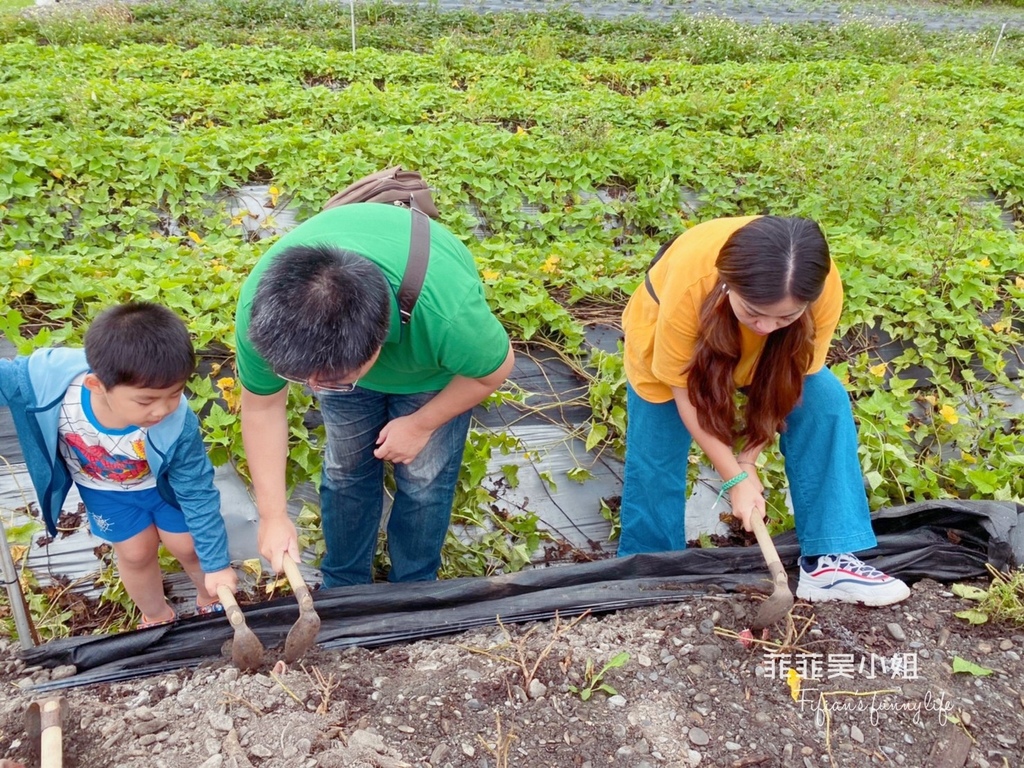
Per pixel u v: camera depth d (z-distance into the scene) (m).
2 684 2.24
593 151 5.73
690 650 2.36
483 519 3.28
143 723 2.02
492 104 7.27
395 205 2.16
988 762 2.06
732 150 6.07
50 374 2.07
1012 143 6.68
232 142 5.43
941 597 2.60
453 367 1.98
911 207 5.46
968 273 4.15
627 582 2.63
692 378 2.21
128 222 4.77
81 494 2.31
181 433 2.13
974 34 12.41
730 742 2.07
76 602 2.81
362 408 2.33
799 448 2.48
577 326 3.68
